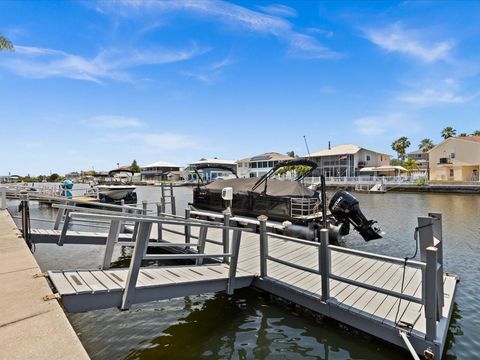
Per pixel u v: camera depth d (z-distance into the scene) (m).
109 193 18.72
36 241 6.30
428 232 3.19
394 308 3.55
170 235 7.71
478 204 19.38
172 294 3.64
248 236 7.88
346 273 4.80
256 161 48.09
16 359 1.50
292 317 4.16
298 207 7.98
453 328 3.92
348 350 3.41
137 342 3.69
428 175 38.25
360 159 41.97
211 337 3.77
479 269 6.43
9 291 2.49
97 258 7.40
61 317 2.00
